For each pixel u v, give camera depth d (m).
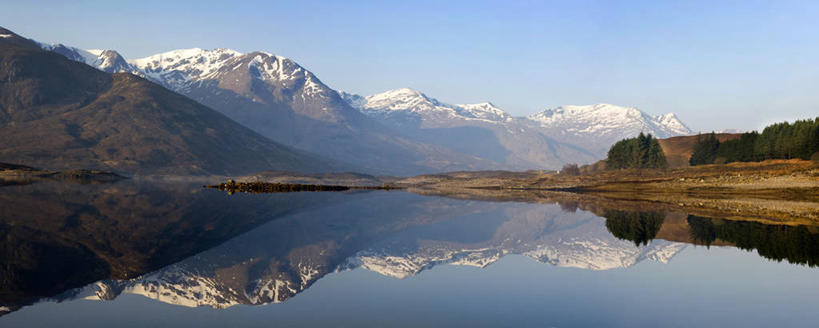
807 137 126.50
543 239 40.16
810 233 40.81
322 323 16.61
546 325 16.73
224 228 42.09
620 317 17.66
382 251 32.53
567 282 22.98
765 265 27.50
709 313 18.31
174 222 45.16
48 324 16.14
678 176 129.62
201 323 16.55
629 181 131.25
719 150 157.88
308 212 60.38
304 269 25.88
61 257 26.95
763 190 94.12
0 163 185.50
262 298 19.91
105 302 18.91
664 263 28.11
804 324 17.03
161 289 20.95
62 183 124.19
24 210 50.66
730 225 46.97
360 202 81.69
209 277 23.39
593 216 58.84
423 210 67.56
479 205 77.56
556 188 140.25
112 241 33.03
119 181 167.50
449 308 18.47
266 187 129.50
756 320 17.55
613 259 29.56
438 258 30.09
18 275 22.62
